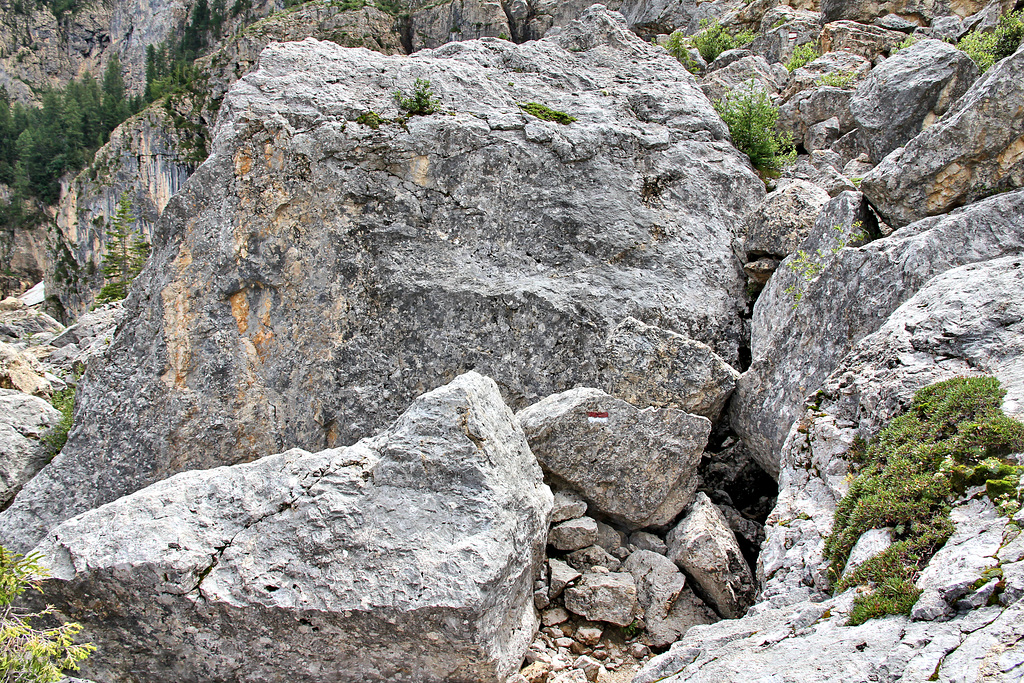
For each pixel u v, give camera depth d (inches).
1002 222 337.4
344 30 3713.1
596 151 490.3
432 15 3602.4
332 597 243.6
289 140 446.9
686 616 317.4
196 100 3914.9
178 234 441.7
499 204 465.4
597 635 306.7
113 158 3917.3
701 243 480.4
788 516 293.6
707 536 327.6
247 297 442.0
